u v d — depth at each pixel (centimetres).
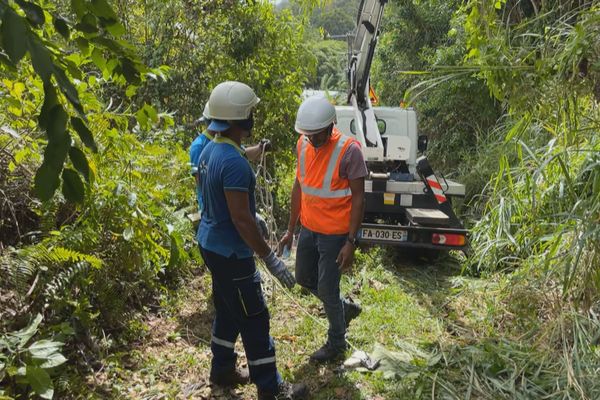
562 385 335
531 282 422
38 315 311
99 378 344
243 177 295
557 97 298
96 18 162
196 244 521
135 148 461
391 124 721
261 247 302
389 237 588
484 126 962
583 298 345
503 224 477
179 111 733
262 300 322
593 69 283
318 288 372
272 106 790
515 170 503
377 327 443
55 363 293
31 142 392
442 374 366
